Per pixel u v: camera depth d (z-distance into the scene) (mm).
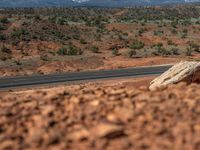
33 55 71000
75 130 7043
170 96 9164
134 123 7254
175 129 6848
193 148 6117
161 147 6199
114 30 108750
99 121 7270
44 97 10031
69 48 74250
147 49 79375
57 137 6750
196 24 129000
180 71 20719
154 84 21266
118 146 6285
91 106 8383
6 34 86750
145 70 45281
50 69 53281
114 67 54375
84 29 103625
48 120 7566
